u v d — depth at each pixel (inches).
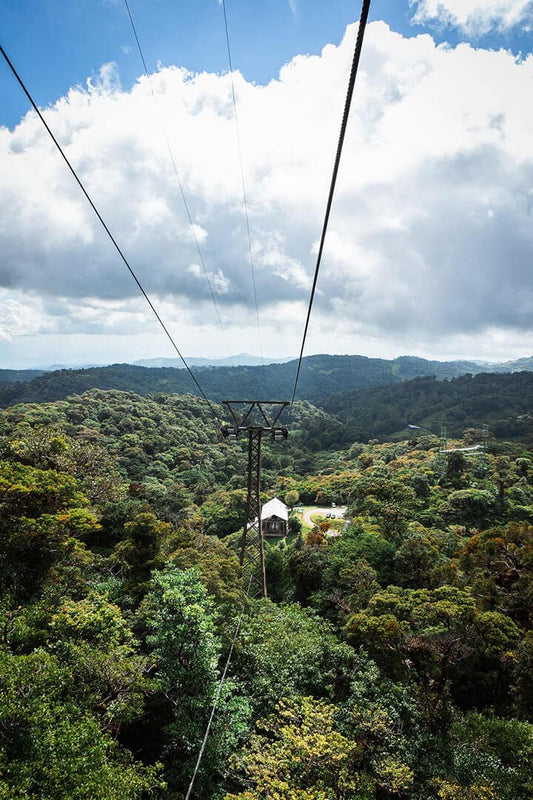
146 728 642.2
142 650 703.1
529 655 696.4
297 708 565.6
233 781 550.3
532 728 602.5
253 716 625.3
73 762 361.4
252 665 701.3
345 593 1097.4
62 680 446.9
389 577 1198.3
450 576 1049.5
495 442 4133.9
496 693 752.3
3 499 789.9
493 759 560.1
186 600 619.5
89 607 614.2
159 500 2175.2
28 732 370.9
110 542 1256.2
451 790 506.9
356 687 649.0
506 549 1130.7
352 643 797.9
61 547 818.2
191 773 517.7
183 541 1055.6
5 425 2571.4
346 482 3366.1
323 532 2130.9
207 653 593.0
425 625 796.0
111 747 459.5
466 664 764.0
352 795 498.3
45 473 912.9
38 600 711.7
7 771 334.0
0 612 561.6
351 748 518.0
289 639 757.3
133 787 396.5
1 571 724.7
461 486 2598.4
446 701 696.4
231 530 2469.2
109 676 517.7
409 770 546.0
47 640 548.7
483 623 771.4
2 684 395.9
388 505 1668.3
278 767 480.4
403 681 725.9
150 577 887.1
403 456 4084.6
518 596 931.3
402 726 620.1
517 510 2108.8
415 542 1220.5
